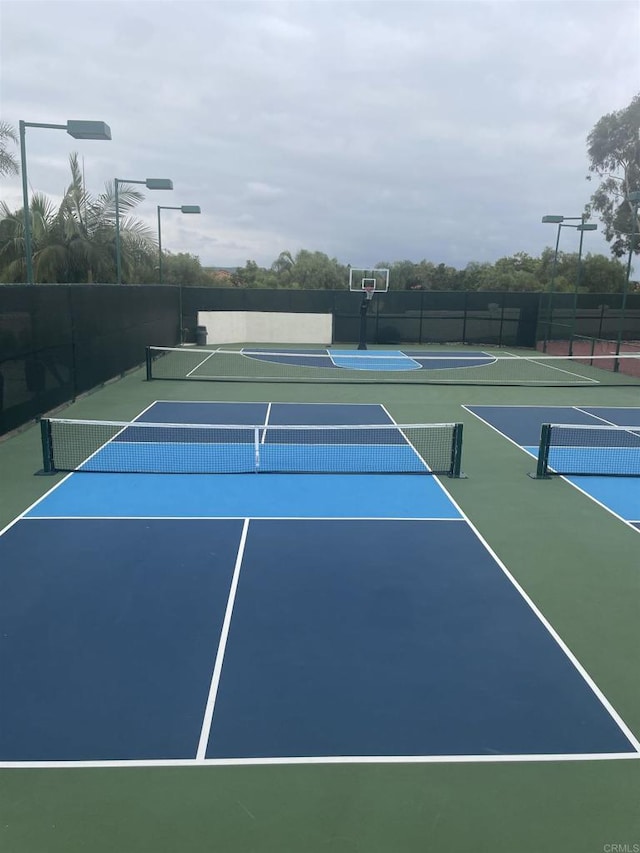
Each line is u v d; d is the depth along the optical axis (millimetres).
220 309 31141
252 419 14883
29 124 13562
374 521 8555
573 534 8250
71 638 5652
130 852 3547
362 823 3768
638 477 10773
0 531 7984
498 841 3662
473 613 6215
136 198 28141
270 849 3582
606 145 39312
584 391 19500
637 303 33000
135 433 13320
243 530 8148
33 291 13570
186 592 6508
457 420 15141
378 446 12641
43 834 3646
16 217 26125
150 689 4965
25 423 13359
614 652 5594
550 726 4629
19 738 4402
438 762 4262
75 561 7172
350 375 22141
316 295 31734
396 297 31875
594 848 3627
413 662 5391
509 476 10727
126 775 4090
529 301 31453
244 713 4707
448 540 7969
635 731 4594
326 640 5695
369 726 4598
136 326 22016
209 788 4004
